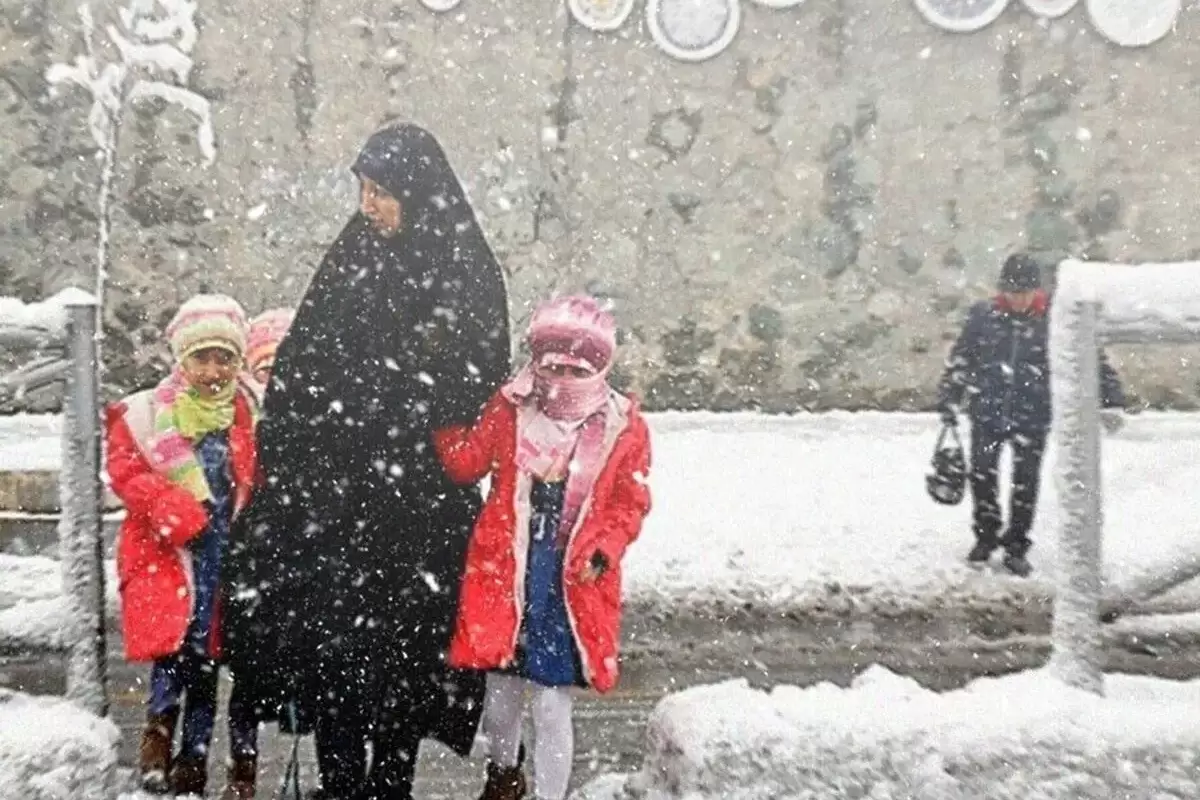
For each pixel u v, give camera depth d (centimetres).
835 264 1572
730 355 1573
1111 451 1306
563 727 476
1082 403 406
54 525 922
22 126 1494
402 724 495
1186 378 1536
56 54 1494
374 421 495
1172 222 1561
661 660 773
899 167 1566
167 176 1515
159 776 500
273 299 1531
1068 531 409
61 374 460
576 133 1552
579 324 471
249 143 1526
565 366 471
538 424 477
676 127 1559
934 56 1559
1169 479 1170
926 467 1266
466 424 500
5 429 1374
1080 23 1551
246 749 502
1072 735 382
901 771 379
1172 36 1548
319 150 1535
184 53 1477
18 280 1501
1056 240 1562
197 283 1523
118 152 1506
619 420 480
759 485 1177
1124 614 434
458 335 501
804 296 1573
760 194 1567
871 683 412
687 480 1195
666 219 1565
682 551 954
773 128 1563
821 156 1566
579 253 1557
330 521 493
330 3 1530
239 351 513
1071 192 1561
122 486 496
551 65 1547
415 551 496
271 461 497
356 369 495
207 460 510
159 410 507
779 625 841
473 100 1544
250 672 494
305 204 1533
